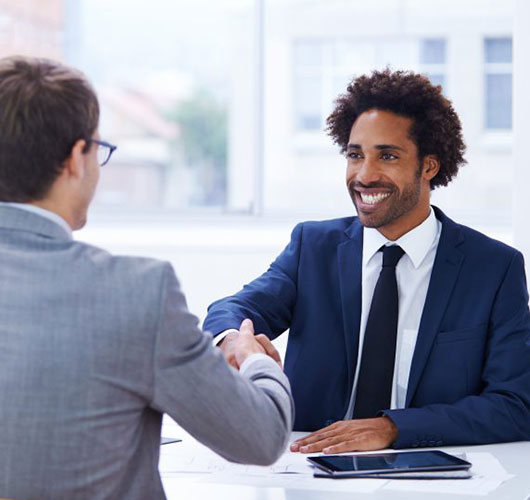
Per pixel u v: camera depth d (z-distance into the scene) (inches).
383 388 77.6
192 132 307.0
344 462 64.5
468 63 189.8
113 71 266.7
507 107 195.9
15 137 47.3
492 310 79.3
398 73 79.0
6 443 45.2
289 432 52.5
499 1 186.2
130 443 47.4
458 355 78.1
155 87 294.7
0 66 48.7
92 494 46.0
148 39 265.4
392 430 71.2
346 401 79.4
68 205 49.8
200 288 148.3
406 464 63.7
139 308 46.1
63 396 45.2
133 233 156.1
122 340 45.8
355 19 191.9
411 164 77.8
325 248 85.3
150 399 47.2
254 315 81.5
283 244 147.9
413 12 188.5
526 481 61.8
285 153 207.0
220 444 48.6
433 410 72.9
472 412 73.5
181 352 46.9
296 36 196.5
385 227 80.3
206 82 291.9
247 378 54.5
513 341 78.0
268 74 200.2
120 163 301.1
